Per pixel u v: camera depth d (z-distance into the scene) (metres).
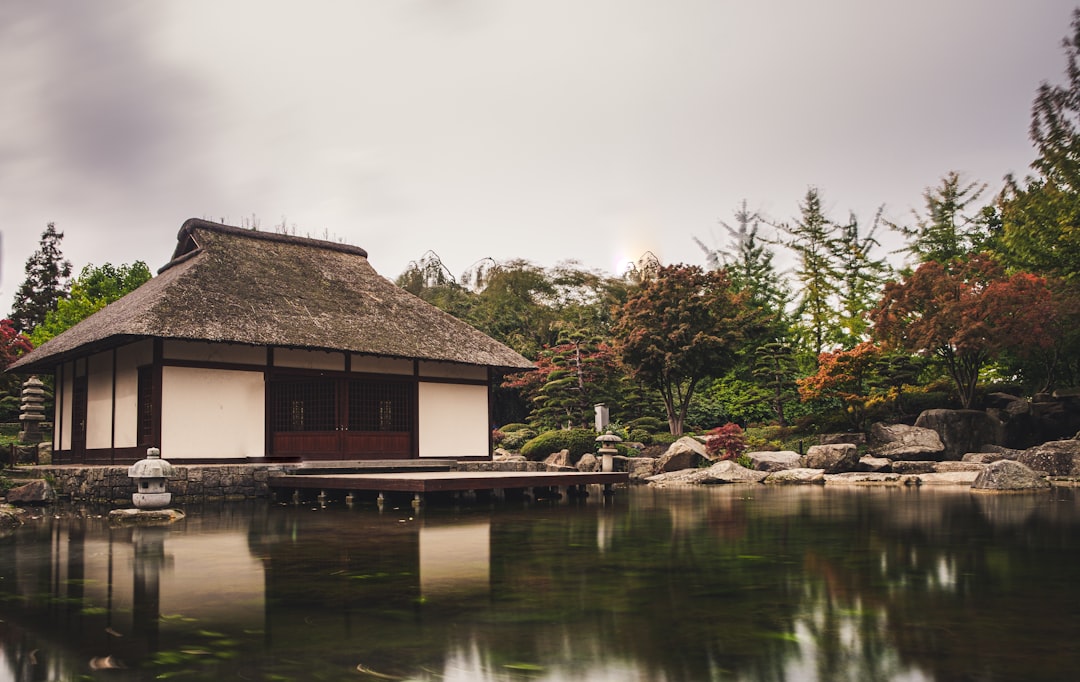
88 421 16.27
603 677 2.83
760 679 2.79
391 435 16.92
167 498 10.10
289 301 15.89
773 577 4.83
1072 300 18.70
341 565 5.53
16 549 6.63
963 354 19.77
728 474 17.08
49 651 3.28
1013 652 3.10
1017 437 19.03
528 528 8.05
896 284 20.16
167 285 14.52
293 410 16.14
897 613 3.80
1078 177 19.84
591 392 24.55
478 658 3.09
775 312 32.66
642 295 23.55
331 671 2.96
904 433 18.62
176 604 4.19
